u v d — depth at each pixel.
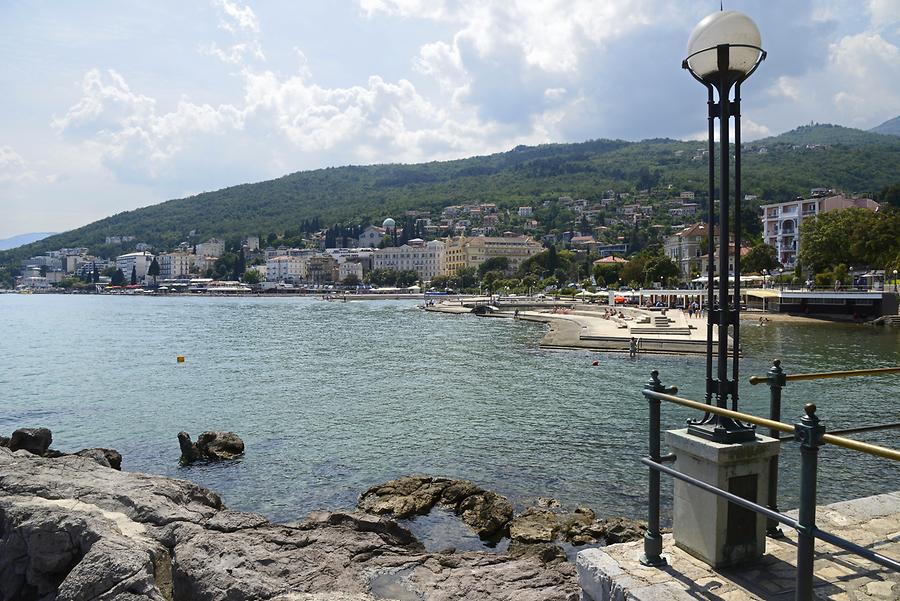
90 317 126.69
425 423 28.77
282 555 12.75
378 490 18.53
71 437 27.95
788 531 7.32
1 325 103.50
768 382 7.07
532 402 33.47
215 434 24.41
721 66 6.85
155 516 13.73
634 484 19.80
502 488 19.66
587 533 15.43
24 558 12.34
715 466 6.36
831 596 5.82
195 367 50.00
